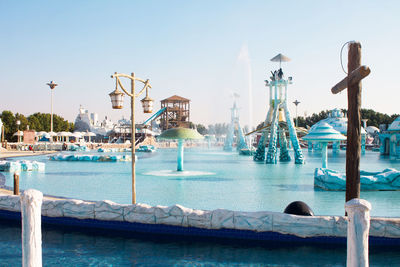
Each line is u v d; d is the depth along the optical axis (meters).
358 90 6.49
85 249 6.55
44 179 15.71
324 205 9.78
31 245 3.63
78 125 88.88
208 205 9.80
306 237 6.73
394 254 6.25
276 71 27.42
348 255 3.36
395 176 12.40
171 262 5.91
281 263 5.86
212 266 5.73
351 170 6.62
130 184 14.13
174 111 66.19
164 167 22.97
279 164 25.86
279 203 10.09
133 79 8.44
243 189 12.85
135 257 6.13
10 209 8.56
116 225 7.68
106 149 46.00
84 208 7.89
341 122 47.25
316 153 46.28
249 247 6.62
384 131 42.44
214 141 55.28
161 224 7.39
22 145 46.12
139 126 68.31
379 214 8.64
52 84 42.41
